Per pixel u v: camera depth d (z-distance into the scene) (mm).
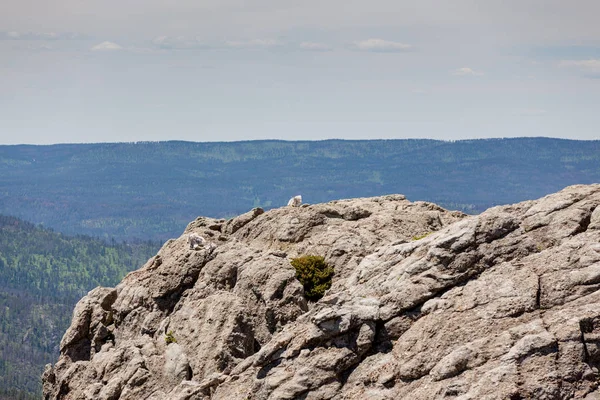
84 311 105062
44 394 103500
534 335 61844
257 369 77438
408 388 66062
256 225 105500
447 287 70312
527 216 74125
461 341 65438
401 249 78500
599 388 59531
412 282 71250
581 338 61125
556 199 74625
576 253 67000
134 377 89375
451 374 63875
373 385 68125
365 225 100875
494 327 64875
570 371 60062
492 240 70812
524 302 65062
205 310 91562
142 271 106688
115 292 106000
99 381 93812
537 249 69875
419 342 67562
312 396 70438
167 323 95062
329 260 95125
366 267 79812
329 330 71688
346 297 75875
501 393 60156
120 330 101375
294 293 89438
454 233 72312
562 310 63531
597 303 63156
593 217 71062
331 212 105125
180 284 98438
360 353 70688
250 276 91812
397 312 70750
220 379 81312
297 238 101125
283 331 76438
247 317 89062
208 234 106500
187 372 87688
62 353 104875
